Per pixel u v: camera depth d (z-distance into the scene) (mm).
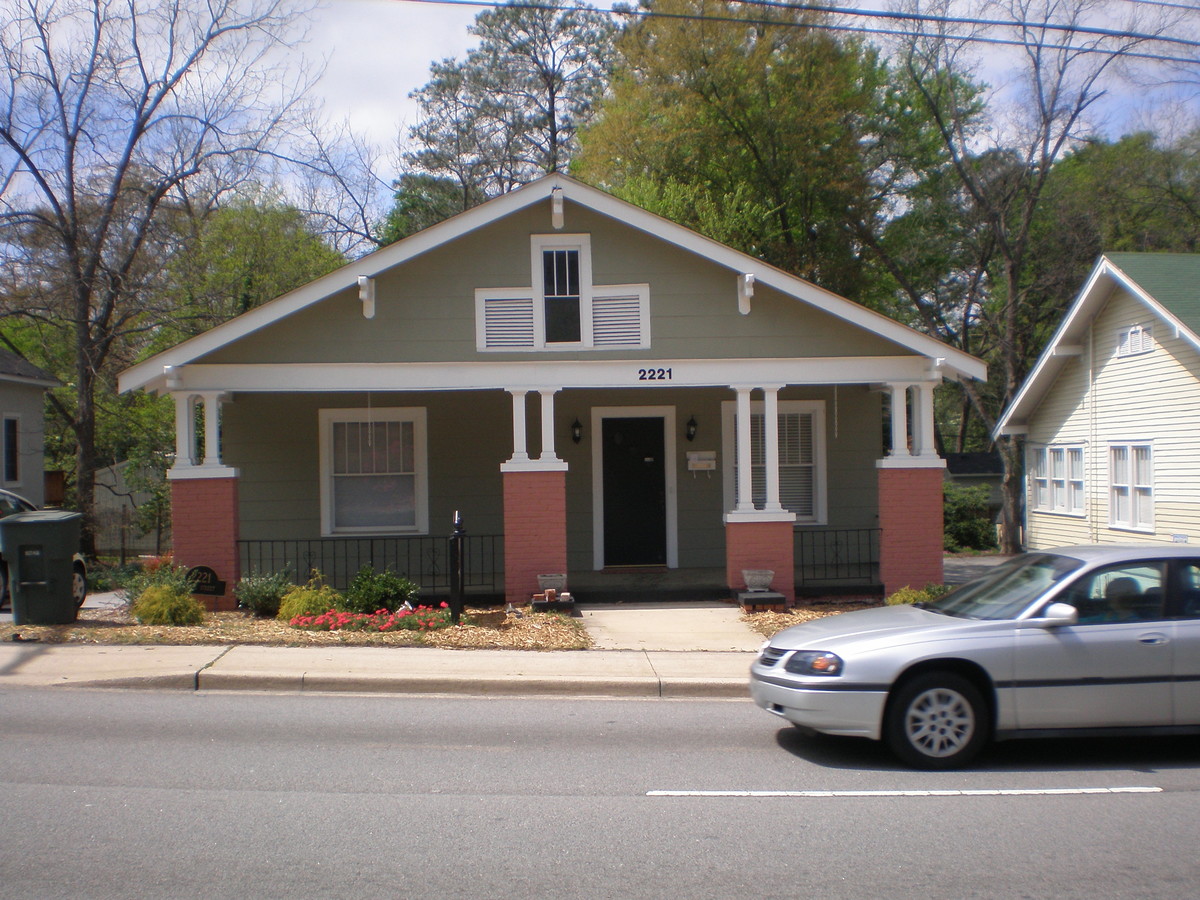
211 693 9125
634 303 13547
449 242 13328
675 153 26969
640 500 15586
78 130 19031
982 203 28281
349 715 8328
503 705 8797
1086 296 20234
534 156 37531
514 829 5574
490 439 15398
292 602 12070
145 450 22453
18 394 23906
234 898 4633
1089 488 21172
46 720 8008
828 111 27219
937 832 5531
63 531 11414
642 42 28156
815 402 15664
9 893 4680
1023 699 6711
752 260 13211
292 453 15109
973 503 29453
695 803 6051
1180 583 7008
